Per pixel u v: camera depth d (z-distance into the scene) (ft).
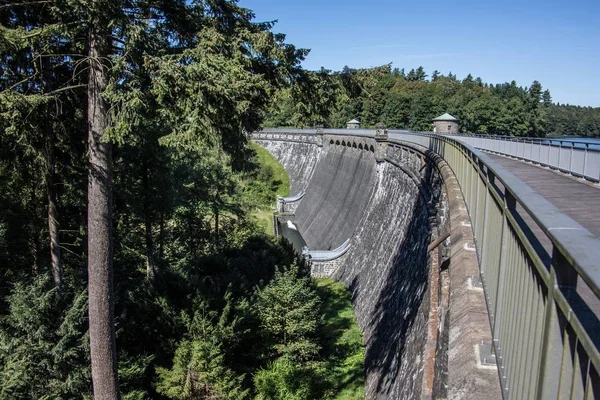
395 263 81.35
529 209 9.06
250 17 41.09
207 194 107.55
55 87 43.14
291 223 202.49
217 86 30.30
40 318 40.73
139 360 47.16
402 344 58.08
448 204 36.40
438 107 276.00
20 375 38.27
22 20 38.40
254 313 60.29
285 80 39.11
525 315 9.93
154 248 98.84
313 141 225.15
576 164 50.75
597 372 5.61
